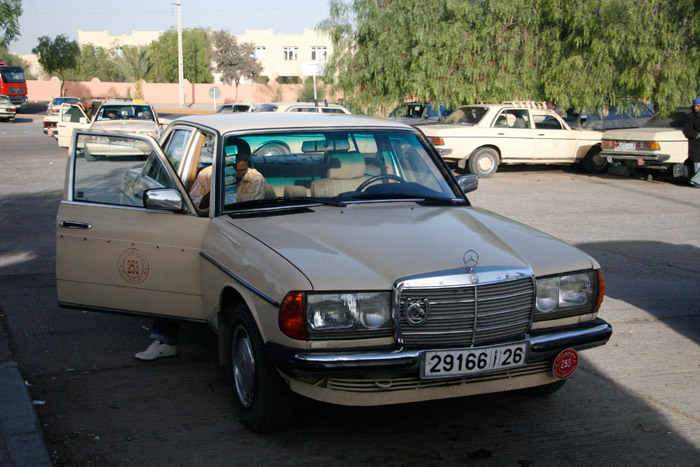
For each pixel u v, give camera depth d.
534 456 3.63
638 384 4.64
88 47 78.75
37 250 8.19
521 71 18.05
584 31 17.02
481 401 4.32
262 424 3.73
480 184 15.06
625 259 8.29
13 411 3.82
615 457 3.63
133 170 4.66
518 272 3.53
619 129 16.25
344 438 3.80
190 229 4.29
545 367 3.71
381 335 3.37
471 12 17.94
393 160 4.82
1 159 18.67
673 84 16.72
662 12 16.70
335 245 3.67
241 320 3.79
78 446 3.65
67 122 20.98
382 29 18.84
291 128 4.63
